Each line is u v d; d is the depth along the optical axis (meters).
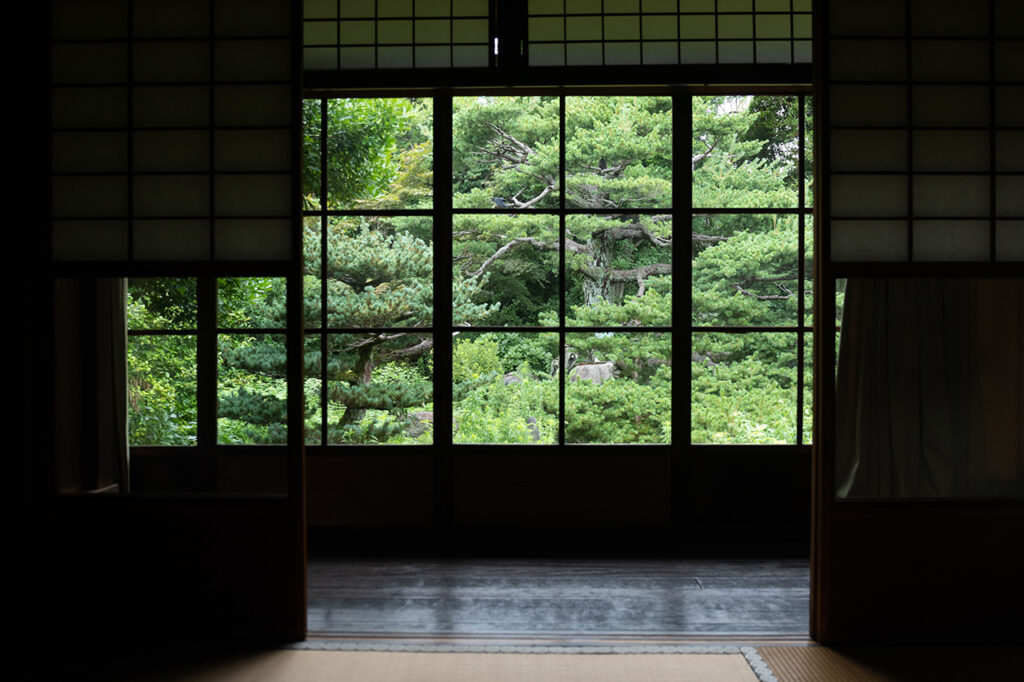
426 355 5.13
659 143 6.26
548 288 6.15
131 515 2.65
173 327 4.92
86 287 3.19
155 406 4.90
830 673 2.32
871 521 2.58
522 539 3.79
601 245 5.91
